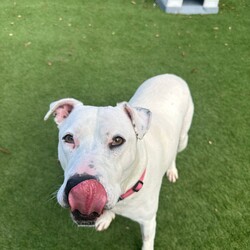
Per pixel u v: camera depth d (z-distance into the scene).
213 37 1.07
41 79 0.86
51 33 1.01
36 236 0.58
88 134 0.37
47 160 0.69
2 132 0.73
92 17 1.09
